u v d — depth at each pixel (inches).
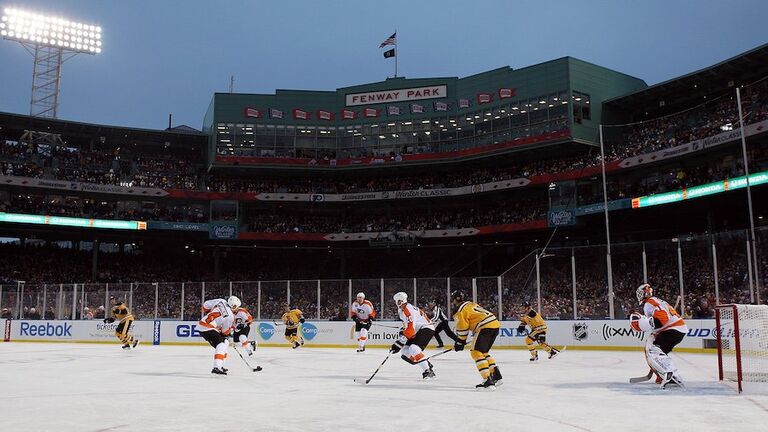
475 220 1809.8
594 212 1545.3
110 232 1868.8
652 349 403.2
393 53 1982.0
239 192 1876.2
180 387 411.5
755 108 1343.5
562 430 255.4
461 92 1900.8
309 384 432.1
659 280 904.9
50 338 1134.4
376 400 344.5
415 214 2004.2
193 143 2022.6
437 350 877.8
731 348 754.8
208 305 499.8
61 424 266.8
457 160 1861.5
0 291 1170.6
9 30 1847.9
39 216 1667.1
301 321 939.3
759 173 1206.3
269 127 1942.7
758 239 844.6
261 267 2043.6
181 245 2068.2
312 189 1952.5
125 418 282.0
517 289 976.9
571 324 906.1
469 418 283.6
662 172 1567.4
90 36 1951.3
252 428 257.9
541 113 1742.1
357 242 1939.0
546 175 1659.7
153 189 1829.5
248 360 690.2
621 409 310.3
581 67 1727.4
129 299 1115.3
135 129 1898.4
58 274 1785.2
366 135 1953.7
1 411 303.3
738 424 269.6
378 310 1015.0
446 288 1000.2
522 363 641.0
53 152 1844.2
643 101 1708.9
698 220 1622.8
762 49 1393.9
